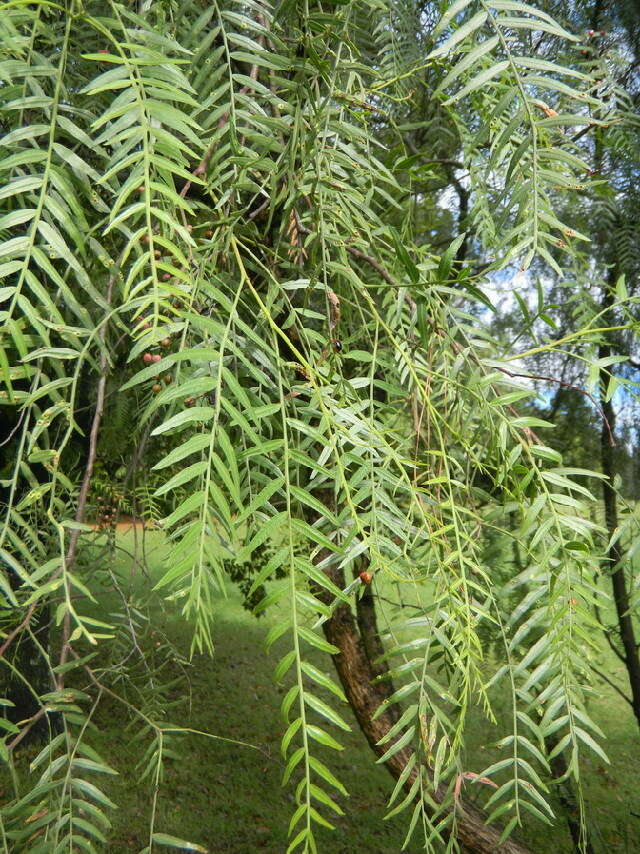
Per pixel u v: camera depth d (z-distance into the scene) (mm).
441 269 406
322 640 315
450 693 454
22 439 430
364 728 1551
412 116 1302
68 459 1151
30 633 498
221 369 354
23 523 437
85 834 797
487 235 825
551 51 1018
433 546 480
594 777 2598
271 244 676
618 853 2127
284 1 453
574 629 467
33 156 367
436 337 646
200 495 313
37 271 577
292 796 3178
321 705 299
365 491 455
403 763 1499
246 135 502
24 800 447
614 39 1084
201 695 3871
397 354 662
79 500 526
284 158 523
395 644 448
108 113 344
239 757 3396
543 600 492
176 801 2945
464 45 684
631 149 992
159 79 382
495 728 1078
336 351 558
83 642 1777
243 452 362
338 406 493
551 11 1037
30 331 549
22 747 1814
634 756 2631
